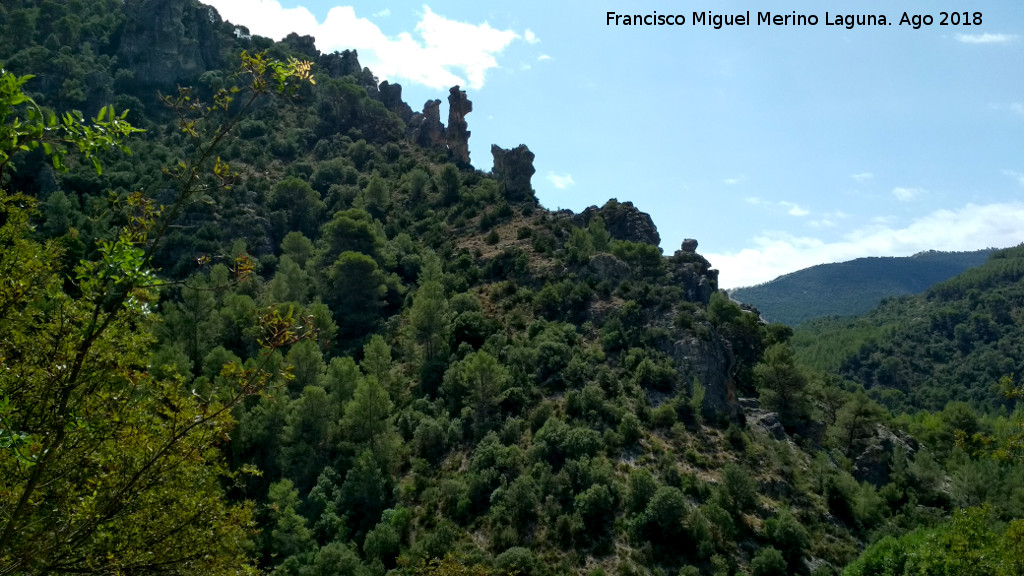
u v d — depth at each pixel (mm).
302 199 130500
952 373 184250
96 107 142875
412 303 99250
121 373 13219
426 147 169750
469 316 86562
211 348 83125
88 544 13633
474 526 57562
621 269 98375
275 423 68250
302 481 65000
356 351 90938
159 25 167250
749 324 90375
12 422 11836
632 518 54781
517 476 61375
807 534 56531
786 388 80688
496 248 112000
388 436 69000
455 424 70312
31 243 15250
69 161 111250
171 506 15578
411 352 88375
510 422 67938
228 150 142250
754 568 52156
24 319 13141
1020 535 28156
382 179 141750
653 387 74562
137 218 12523
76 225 87875
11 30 149625
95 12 172250
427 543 54969
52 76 143375
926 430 96500
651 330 81750
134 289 12359
